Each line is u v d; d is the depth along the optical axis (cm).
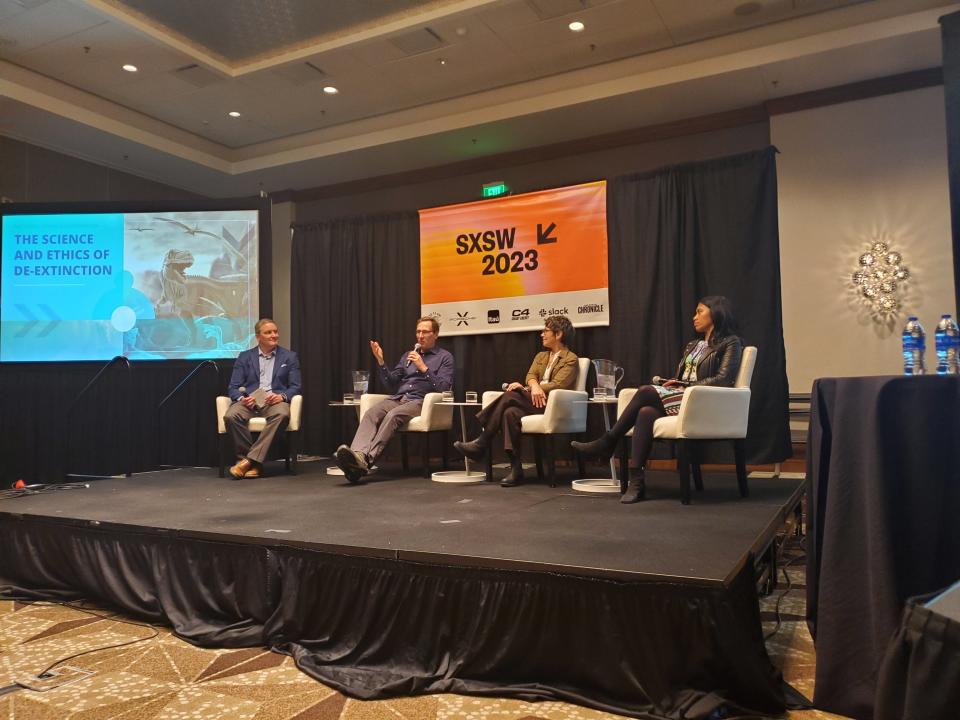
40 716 163
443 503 293
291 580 211
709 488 341
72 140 543
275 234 674
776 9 420
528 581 175
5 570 292
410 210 595
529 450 530
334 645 201
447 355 427
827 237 473
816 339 473
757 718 151
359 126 575
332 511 273
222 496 325
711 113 511
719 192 480
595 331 517
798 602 248
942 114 445
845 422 154
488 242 546
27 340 502
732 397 299
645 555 182
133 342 507
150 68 479
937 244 445
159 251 512
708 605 154
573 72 496
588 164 557
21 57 461
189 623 227
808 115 480
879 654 137
